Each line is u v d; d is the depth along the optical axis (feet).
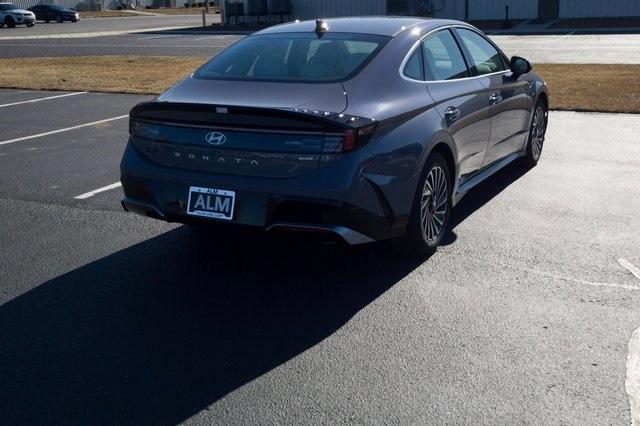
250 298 14.93
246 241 18.26
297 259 17.01
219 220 14.67
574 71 49.37
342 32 17.47
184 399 11.27
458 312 14.06
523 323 13.52
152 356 12.62
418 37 17.53
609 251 17.01
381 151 14.57
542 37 84.58
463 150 18.24
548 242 17.70
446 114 17.01
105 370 12.16
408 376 11.78
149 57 69.82
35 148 29.58
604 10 107.96
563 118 33.88
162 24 148.25
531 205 20.72
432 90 17.03
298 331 13.46
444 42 18.63
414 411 10.79
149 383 11.75
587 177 23.53
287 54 16.89
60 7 163.22
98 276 16.17
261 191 14.19
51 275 16.26
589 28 95.40
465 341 12.90
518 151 23.50
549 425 10.35
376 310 14.24
